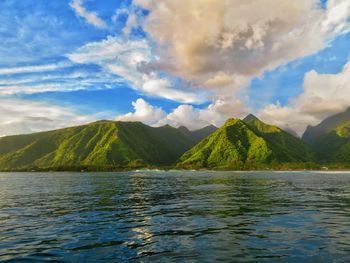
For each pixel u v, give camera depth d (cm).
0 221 2738
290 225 2481
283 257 1627
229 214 3058
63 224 2573
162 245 1867
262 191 5912
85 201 4344
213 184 8388
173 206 3712
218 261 1562
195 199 4506
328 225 2475
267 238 2034
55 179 13388
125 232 2239
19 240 2023
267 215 2988
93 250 1772
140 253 1702
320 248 1795
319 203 3962
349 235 2123
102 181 10831
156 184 8612
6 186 8244
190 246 1839
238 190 6194
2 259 1636
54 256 1672
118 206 3750
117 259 1602
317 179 11612
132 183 9269
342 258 1603
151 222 2631
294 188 6738
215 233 2189
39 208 3606
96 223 2606
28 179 13738
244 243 1908
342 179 11588
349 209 3416
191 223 2573
